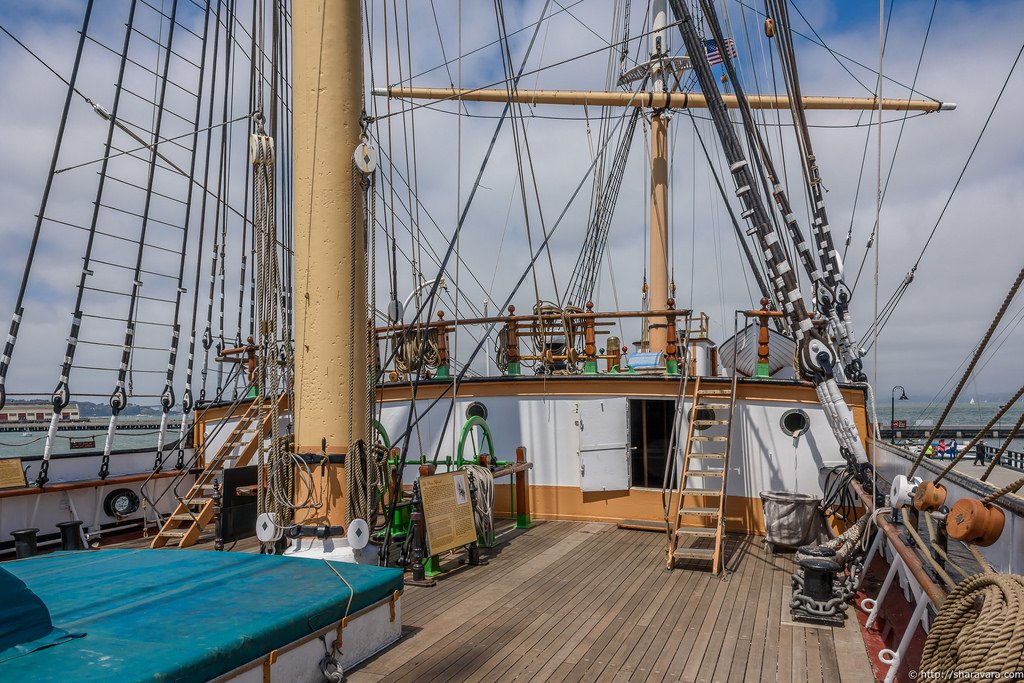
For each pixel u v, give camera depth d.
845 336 8.84
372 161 6.11
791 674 4.48
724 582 6.71
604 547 8.21
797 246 8.28
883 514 5.47
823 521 7.83
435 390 10.49
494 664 4.61
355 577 4.75
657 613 5.75
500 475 8.50
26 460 8.87
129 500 9.35
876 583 6.51
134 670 2.97
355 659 4.52
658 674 4.48
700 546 8.23
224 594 4.22
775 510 7.82
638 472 9.80
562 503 9.94
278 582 4.52
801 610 5.56
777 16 7.61
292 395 6.84
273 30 6.63
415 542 6.68
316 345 6.04
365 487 6.09
